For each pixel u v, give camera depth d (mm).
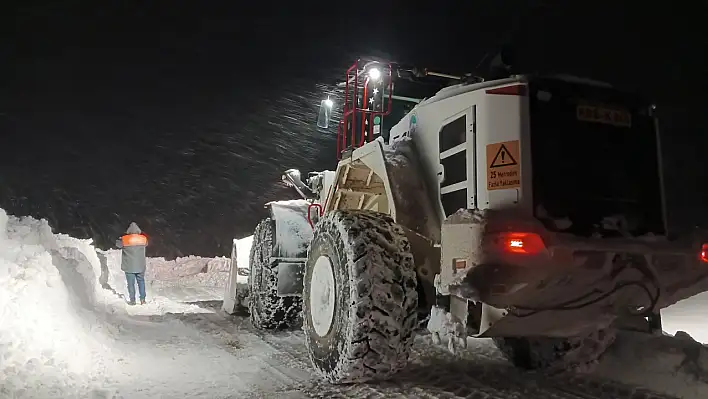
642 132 4762
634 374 5121
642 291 4402
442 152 4977
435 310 4531
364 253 4520
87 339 5746
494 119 4488
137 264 10711
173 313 9469
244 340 6980
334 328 4668
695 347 5074
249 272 8398
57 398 4188
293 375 5230
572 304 4297
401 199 4992
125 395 4492
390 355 4434
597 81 4723
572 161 4477
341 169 6164
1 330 4637
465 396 4613
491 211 4234
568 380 5160
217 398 4477
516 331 4477
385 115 6520
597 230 4426
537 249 4023
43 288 5523
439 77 6488
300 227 7379
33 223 7559
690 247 4523
